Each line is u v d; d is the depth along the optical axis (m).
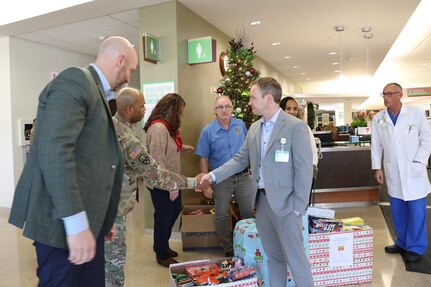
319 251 2.63
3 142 5.44
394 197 3.27
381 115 3.36
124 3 4.11
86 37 5.54
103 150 1.30
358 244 2.70
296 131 1.98
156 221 3.12
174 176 2.22
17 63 5.41
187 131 4.31
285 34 5.95
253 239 2.54
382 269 2.97
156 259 3.31
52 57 6.01
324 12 4.83
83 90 1.21
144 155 2.04
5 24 4.74
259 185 2.15
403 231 3.31
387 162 3.30
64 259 1.22
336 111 14.15
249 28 5.43
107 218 1.40
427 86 11.42
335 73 10.62
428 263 3.05
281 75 10.39
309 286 1.97
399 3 4.55
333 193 5.47
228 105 3.36
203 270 2.39
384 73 11.30
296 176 1.96
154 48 4.08
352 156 5.38
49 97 1.16
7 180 5.46
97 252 1.38
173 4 4.09
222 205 3.29
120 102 2.14
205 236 3.56
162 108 3.10
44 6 4.40
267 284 2.49
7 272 3.10
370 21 5.31
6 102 5.36
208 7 4.40
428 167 9.43
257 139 2.15
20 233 4.35
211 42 4.16
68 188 1.09
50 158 1.08
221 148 3.43
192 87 4.46
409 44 7.75
